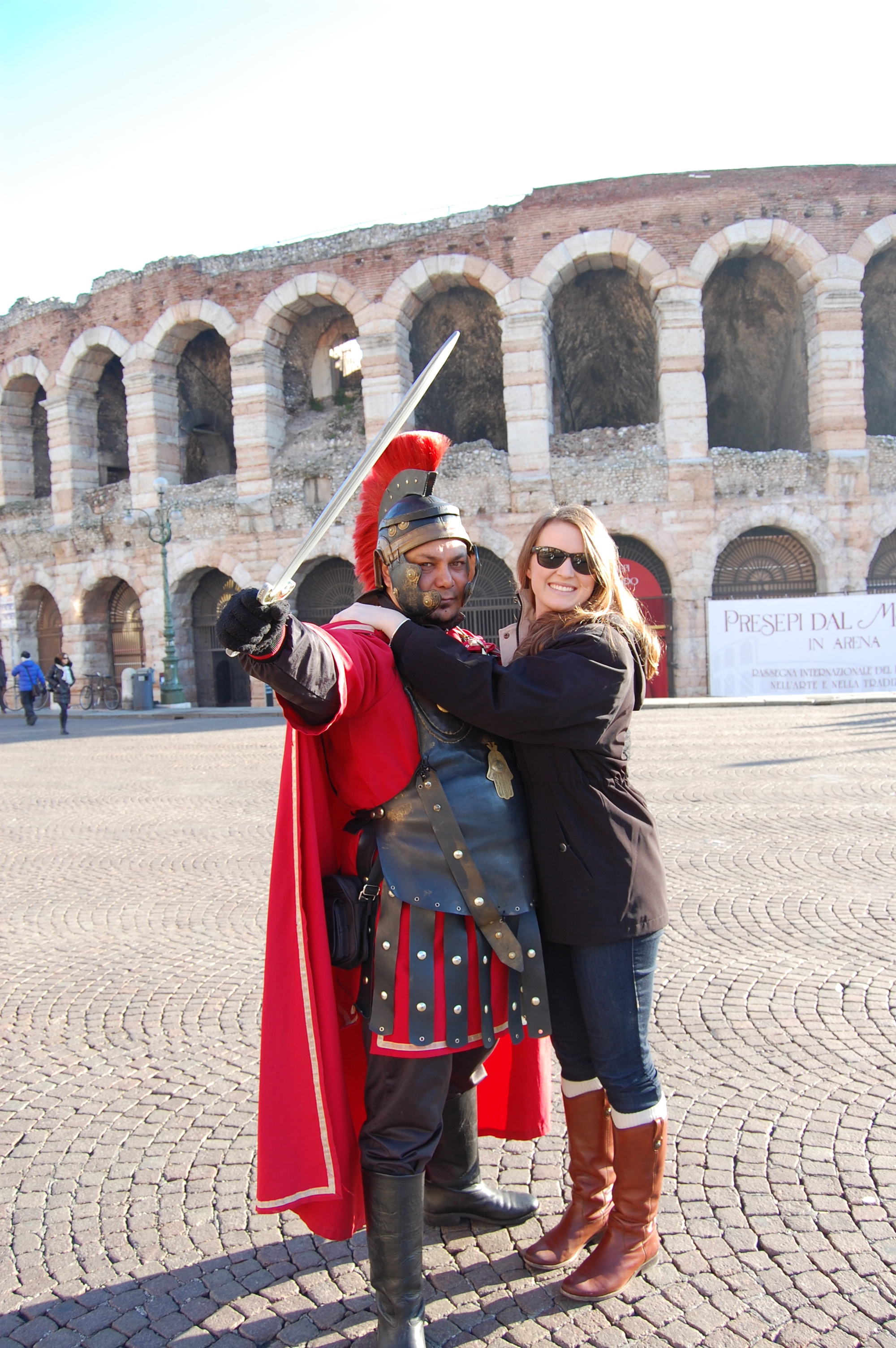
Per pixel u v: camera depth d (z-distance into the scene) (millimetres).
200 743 16656
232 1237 2707
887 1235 2564
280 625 1700
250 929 5711
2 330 29562
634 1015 2295
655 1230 2482
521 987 2207
